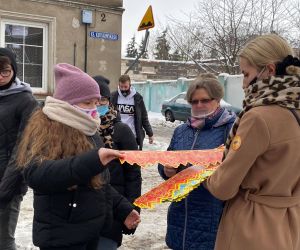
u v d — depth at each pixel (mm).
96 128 2432
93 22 10234
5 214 3463
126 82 7227
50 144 2271
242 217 2092
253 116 2000
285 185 2066
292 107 2010
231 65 22828
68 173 2158
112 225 2803
